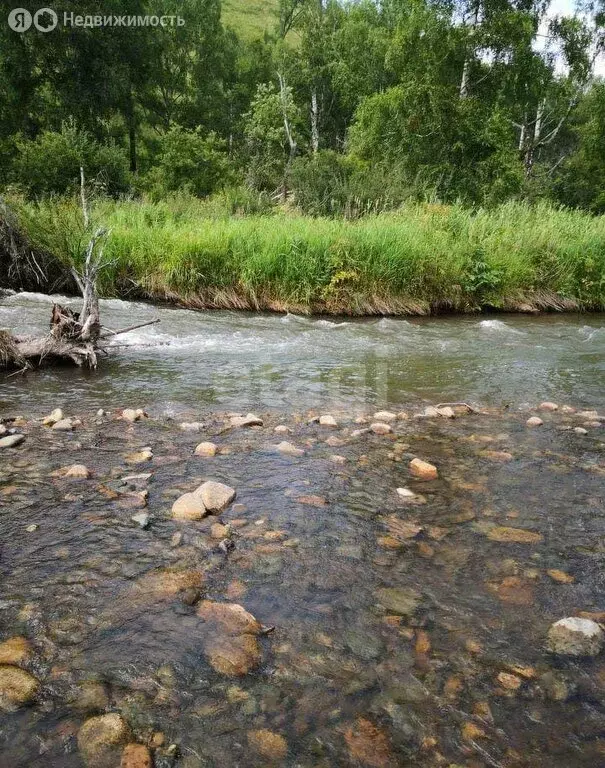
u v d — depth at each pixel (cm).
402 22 2414
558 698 148
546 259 1195
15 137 2731
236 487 278
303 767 124
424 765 126
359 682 151
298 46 4734
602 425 414
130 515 242
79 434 350
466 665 159
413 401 473
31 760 123
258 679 150
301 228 1122
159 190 2439
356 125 2938
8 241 931
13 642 159
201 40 5191
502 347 729
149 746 128
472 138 2262
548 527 248
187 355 611
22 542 215
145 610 177
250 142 4134
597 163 3412
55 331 544
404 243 1050
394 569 209
